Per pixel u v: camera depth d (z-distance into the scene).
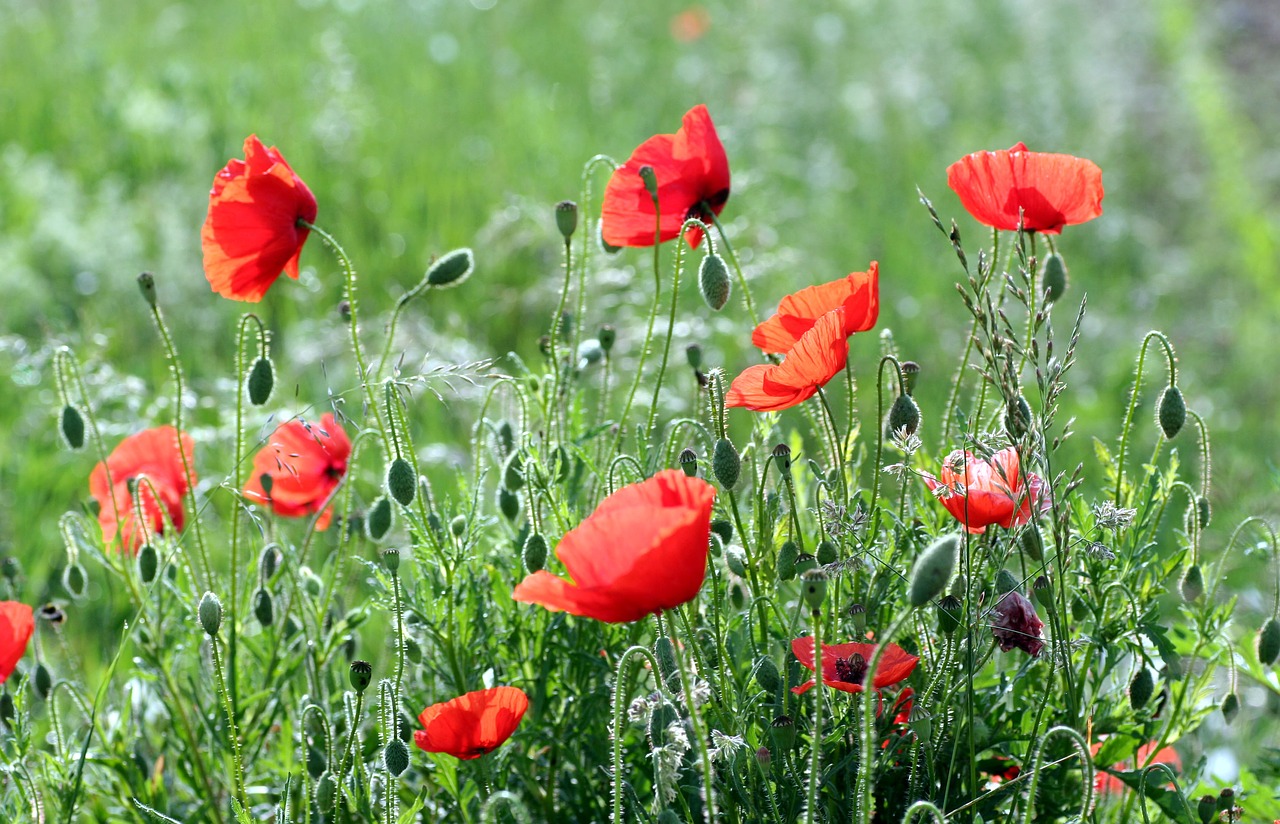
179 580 4.65
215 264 4.19
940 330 9.73
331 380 7.61
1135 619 3.84
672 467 4.68
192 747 4.44
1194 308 11.54
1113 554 3.55
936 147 15.04
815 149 14.02
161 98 12.85
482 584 4.32
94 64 13.85
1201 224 13.80
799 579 4.05
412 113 13.42
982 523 3.49
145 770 4.44
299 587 4.57
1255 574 6.29
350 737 3.61
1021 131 15.62
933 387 8.61
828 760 3.64
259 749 4.52
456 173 11.53
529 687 4.19
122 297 9.09
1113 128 15.62
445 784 3.88
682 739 3.04
